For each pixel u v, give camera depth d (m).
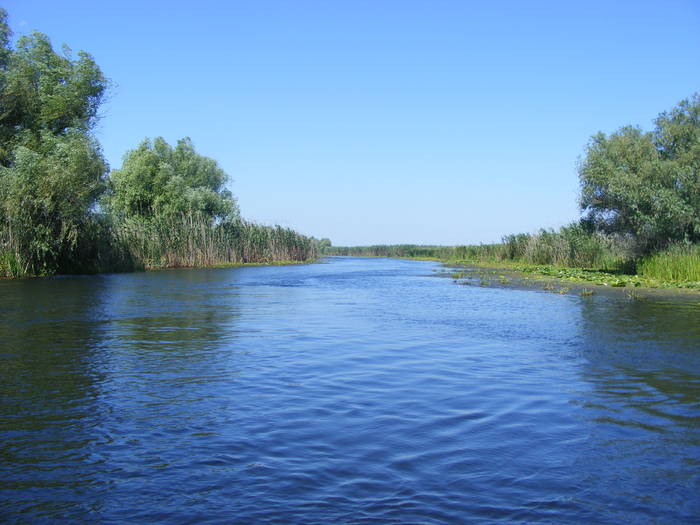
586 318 13.22
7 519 3.66
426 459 4.66
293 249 54.66
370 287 22.94
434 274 32.94
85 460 4.61
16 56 30.33
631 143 26.92
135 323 12.16
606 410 6.02
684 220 24.47
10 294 18.25
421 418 5.71
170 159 51.16
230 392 6.64
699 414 5.91
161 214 42.72
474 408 6.07
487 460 4.65
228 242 44.59
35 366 7.95
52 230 27.39
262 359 8.51
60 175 26.39
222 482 4.20
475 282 25.77
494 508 3.83
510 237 48.06
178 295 18.56
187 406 6.07
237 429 5.35
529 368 7.98
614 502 3.95
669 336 10.68
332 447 4.91
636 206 25.22
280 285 23.84
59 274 29.09
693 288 20.64
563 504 3.90
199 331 11.15
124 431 5.29
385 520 3.64
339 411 5.93
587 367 8.05
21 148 26.36
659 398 6.48
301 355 8.82
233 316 13.48
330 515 3.71
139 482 4.21
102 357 8.59
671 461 4.67
